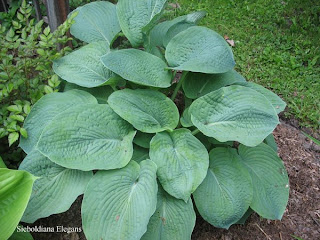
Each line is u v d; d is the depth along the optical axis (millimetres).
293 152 998
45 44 775
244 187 723
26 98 819
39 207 655
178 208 683
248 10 1494
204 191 717
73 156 655
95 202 629
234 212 701
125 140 719
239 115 718
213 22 1417
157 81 787
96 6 981
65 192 670
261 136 684
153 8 902
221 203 706
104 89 856
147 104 760
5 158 811
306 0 1562
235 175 735
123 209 625
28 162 679
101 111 720
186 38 820
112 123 723
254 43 1336
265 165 783
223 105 738
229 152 768
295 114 1095
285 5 1554
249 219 832
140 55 800
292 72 1215
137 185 656
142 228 588
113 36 949
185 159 694
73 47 1091
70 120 680
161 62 816
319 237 812
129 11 887
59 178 681
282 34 1393
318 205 880
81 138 678
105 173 663
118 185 653
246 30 1396
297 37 1374
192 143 719
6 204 486
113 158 677
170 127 770
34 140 716
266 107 708
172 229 671
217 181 729
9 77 747
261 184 760
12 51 910
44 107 744
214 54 790
